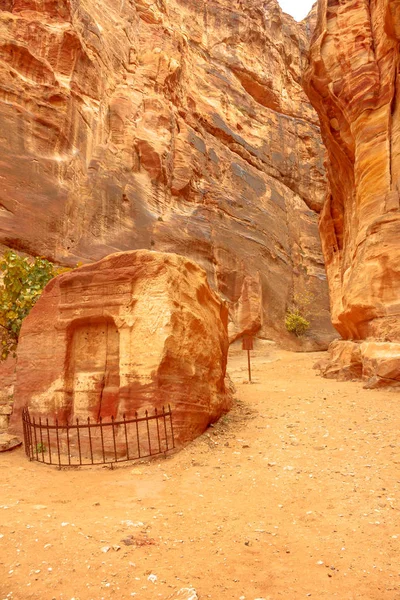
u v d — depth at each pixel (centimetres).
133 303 728
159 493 508
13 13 2541
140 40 3444
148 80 3269
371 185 1570
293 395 1134
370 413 844
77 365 764
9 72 2184
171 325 704
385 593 300
